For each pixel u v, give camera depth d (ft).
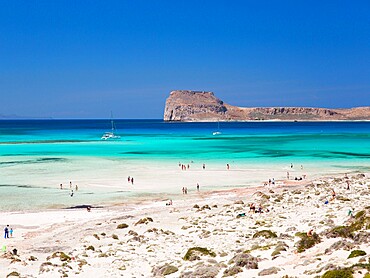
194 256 81.51
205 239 100.22
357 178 194.59
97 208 152.66
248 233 102.42
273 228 105.09
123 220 131.13
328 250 67.87
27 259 92.73
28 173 230.27
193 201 163.02
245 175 225.97
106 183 201.98
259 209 130.93
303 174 228.02
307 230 95.50
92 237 110.32
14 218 136.98
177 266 77.97
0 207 153.58
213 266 70.74
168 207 151.53
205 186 196.03
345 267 53.21
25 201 163.43
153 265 81.56
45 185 195.83
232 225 114.52
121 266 82.58
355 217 90.99
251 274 62.80
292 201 145.59
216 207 146.72
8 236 116.37
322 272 55.42
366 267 51.21
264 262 69.21
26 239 113.19
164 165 263.90
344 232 77.66
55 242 108.88
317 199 144.56
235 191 183.52
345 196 147.02
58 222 132.05
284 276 57.00
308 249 73.51
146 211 145.07
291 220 112.78
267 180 210.59
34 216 139.64
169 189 189.06
